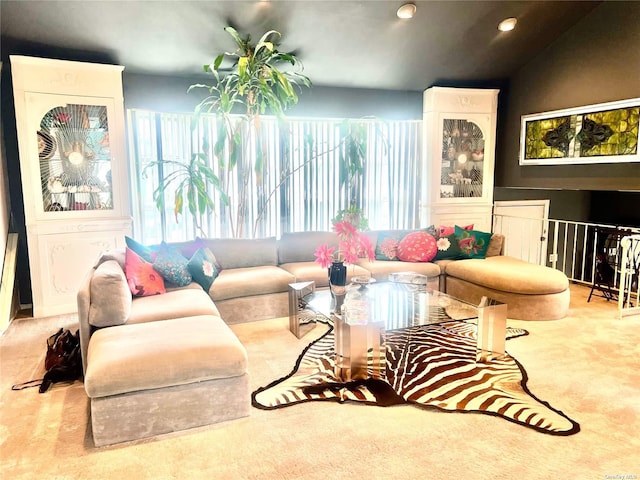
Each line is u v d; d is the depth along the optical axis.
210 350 2.40
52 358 3.01
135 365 2.25
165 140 5.01
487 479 1.96
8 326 4.05
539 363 3.17
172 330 2.68
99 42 4.21
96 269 3.13
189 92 5.05
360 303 3.45
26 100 4.10
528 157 5.80
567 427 2.36
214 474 2.02
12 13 3.74
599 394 2.72
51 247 4.34
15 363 3.26
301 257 4.89
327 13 4.23
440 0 4.27
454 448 2.19
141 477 2.00
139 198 4.94
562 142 5.31
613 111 4.72
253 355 3.34
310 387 2.83
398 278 4.20
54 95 4.21
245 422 2.43
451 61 5.37
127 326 2.80
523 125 5.83
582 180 5.14
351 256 3.42
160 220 5.07
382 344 3.07
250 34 4.37
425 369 3.11
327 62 5.04
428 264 4.79
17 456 2.15
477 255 4.93
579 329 3.85
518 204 6.44
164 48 4.42
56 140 4.34
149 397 2.28
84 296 2.78
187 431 2.35
